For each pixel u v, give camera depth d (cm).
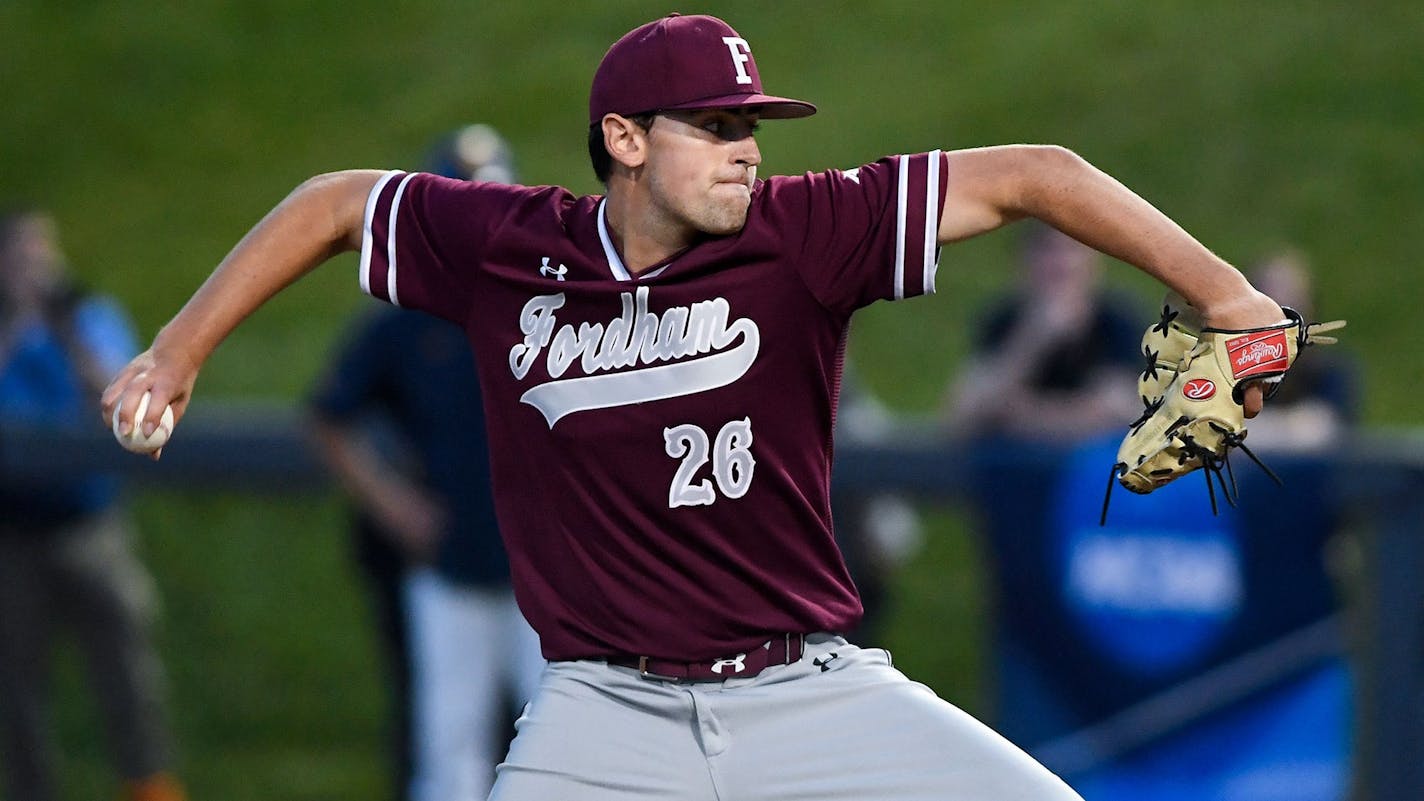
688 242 1266
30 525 2569
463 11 6156
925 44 5556
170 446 2497
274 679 3095
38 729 2614
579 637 1281
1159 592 2248
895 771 1252
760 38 5709
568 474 1271
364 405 2281
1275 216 4594
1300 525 2231
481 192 1327
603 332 1262
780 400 1254
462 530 2220
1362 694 2223
